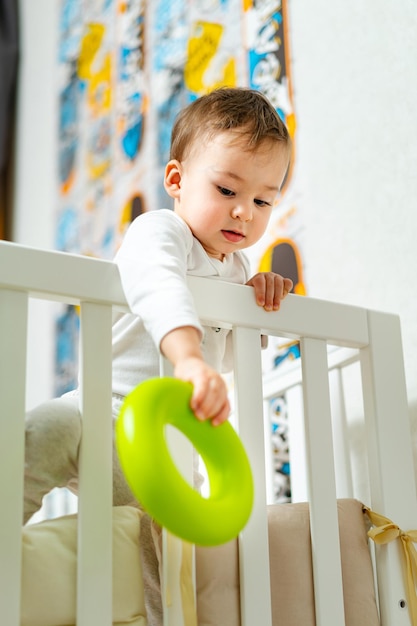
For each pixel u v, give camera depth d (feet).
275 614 3.05
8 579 2.49
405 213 4.60
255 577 2.98
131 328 3.39
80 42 8.87
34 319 8.75
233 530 2.38
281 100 5.70
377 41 5.02
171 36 7.11
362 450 4.55
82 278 2.89
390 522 3.40
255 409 3.19
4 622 2.46
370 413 3.61
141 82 7.48
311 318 3.48
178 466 2.95
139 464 2.29
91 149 8.24
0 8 10.39
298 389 4.70
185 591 2.82
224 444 2.54
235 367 3.22
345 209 5.01
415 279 4.46
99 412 2.82
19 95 10.24
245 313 3.26
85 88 8.57
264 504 3.09
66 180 8.64
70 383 7.82
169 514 2.28
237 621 2.93
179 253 3.11
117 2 8.21
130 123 7.55
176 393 2.45
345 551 3.32
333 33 5.37
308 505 3.30
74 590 2.67
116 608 2.76
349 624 3.22
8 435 2.60
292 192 5.47
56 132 9.05
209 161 3.38
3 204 10.07
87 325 2.88
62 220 8.57
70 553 2.71
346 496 4.34
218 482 2.52
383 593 3.40
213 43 6.50
